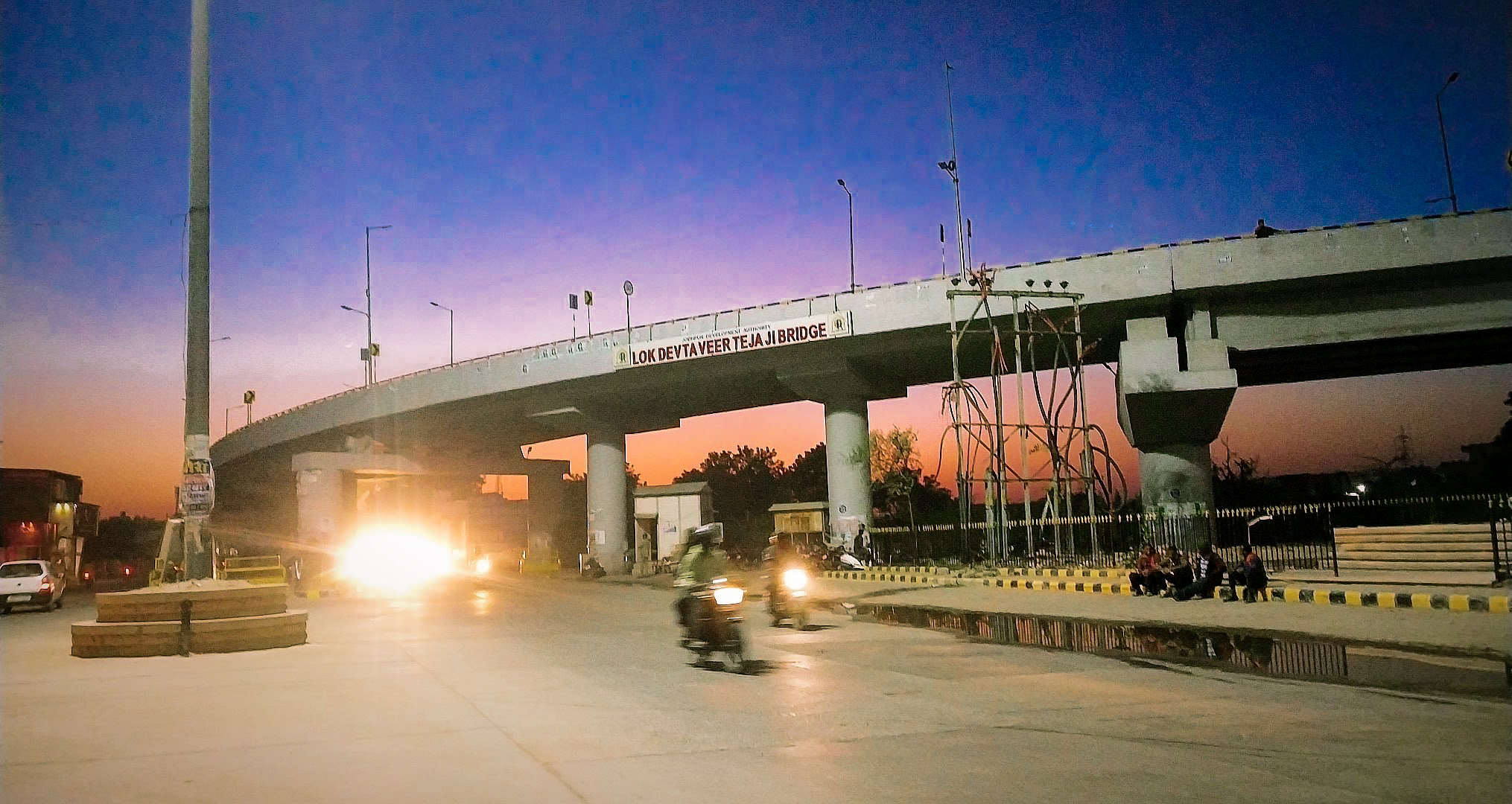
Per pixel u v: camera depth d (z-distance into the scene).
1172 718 8.60
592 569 47.50
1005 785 6.34
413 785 6.32
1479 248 32.03
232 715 8.86
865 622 18.41
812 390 44.91
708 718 8.77
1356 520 43.53
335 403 62.00
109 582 67.25
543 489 68.00
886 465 55.75
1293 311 35.78
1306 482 51.69
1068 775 6.59
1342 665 11.74
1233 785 6.29
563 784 6.38
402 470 62.19
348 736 7.91
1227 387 35.59
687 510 50.88
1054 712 8.98
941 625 17.78
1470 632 13.71
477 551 56.34
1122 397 37.56
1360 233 33.28
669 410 56.28
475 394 52.59
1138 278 35.62
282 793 6.12
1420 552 22.77
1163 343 36.50
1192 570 21.20
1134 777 6.50
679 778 6.56
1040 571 28.27
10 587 28.05
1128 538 36.03
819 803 5.96
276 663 12.77
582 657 13.31
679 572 13.12
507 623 19.09
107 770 6.70
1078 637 15.31
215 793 6.13
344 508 62.22
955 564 33.84
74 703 9.55
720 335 43.12
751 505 83.25
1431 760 6.91
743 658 12.66
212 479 15.00
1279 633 14.80
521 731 8.12
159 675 11.58
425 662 12.84
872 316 39.94
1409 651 12.71
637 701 9.66
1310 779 6.39
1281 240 34.12
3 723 8.48
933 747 7.53
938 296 38.72
